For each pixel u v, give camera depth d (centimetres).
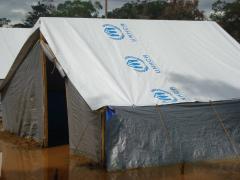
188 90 1069
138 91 1019
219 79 1146
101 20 1247
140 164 954
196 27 1373
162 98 1011
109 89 1009
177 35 1298
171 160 983
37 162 1050
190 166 985
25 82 1286
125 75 1065
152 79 1075
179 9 3675
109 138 934
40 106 1212
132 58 1130
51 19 1177
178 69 1139
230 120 1065
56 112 1520
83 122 1009
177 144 994
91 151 989
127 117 948
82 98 996
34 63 1230
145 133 964
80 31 1177
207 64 1204
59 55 1084
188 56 1215
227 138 1055
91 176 912
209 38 1341
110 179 888
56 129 1519
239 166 990
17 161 1063
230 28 3366
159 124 979
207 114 1038
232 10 3341
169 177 905
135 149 953
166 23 1339
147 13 4106
